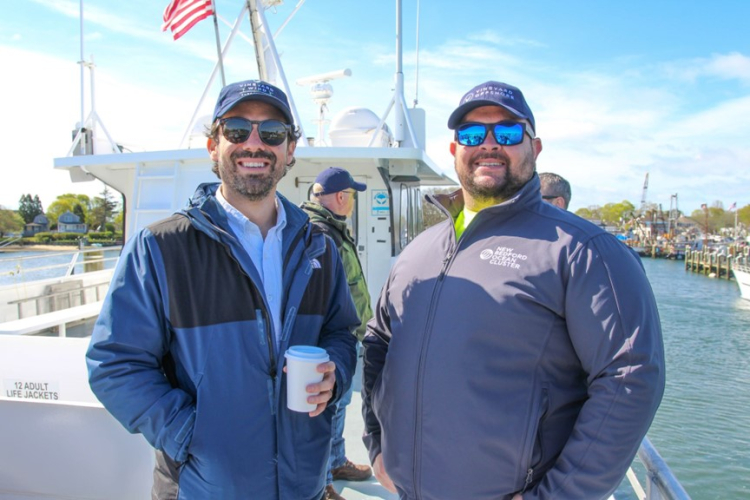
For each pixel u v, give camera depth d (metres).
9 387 3.48
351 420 3.71
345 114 6.28
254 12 5.51
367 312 3.04
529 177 1.83
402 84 5.41
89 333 5.26
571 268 1.56
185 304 1.68
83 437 2.32
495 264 1.68
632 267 1.56
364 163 5.39
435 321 1.74
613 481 1.48
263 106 1.83
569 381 1.65
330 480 2.75
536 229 1.69
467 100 1.83
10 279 6.11
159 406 1.61
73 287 6.69
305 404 1.68
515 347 1.61
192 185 5.08
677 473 8.78
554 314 1.60
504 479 1.62
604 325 1.50
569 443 1.53
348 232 3.06
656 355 1.49
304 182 5.77
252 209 1.89
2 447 2.36
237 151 1.80
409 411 1.77
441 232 1.95
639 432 1.46
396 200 5.88
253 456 1.69
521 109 1.80
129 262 1.70
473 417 1.63
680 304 30.45
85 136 6.00
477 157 1.83
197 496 1.66
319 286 1.94
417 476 1.75
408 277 1.92
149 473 2.30
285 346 1.79
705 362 16.77
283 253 1.88
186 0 5.51
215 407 1.66
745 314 26.62
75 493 2.34
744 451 9.48
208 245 1.74
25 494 2.36
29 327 4.05
